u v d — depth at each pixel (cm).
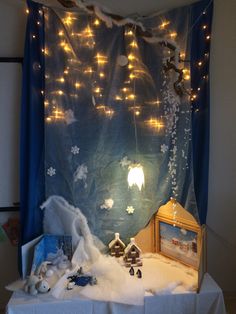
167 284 156
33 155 188
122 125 199
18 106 198
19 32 196
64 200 191
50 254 182
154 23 195
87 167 196
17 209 201
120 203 199
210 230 215
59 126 191
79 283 158
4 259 203
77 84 193
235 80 209
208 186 212
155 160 198
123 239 200
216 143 212
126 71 197
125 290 152
